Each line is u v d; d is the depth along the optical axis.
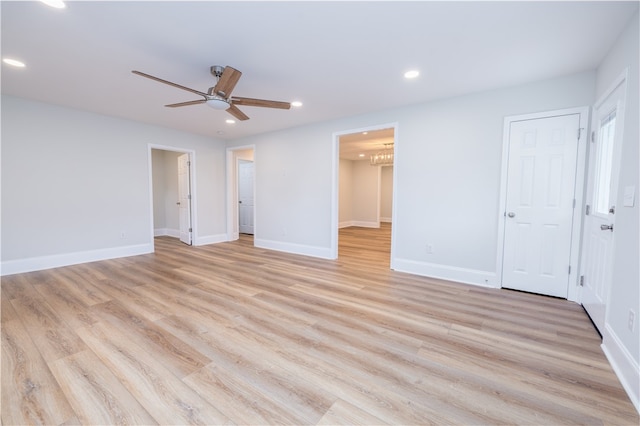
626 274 1.75
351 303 2.87
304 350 2.01
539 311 2.69
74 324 2.35
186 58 2.59
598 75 2.67
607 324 1.99
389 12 1.93
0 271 3.64
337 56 2.55
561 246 2.98
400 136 3.95
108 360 1.87
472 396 1.57
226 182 6.43
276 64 2.70
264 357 1.92
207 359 1.89
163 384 1.64
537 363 1.88
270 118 4.55
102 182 4.49
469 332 2.29
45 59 2.61
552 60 2.58
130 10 1.92
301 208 5.14
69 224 4.19
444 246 3.68
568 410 1.47
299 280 3.61
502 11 1.91
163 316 2.53
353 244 6.30
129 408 1.46
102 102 3.82
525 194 3.15
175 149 5.42
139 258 4.72
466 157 3.48
